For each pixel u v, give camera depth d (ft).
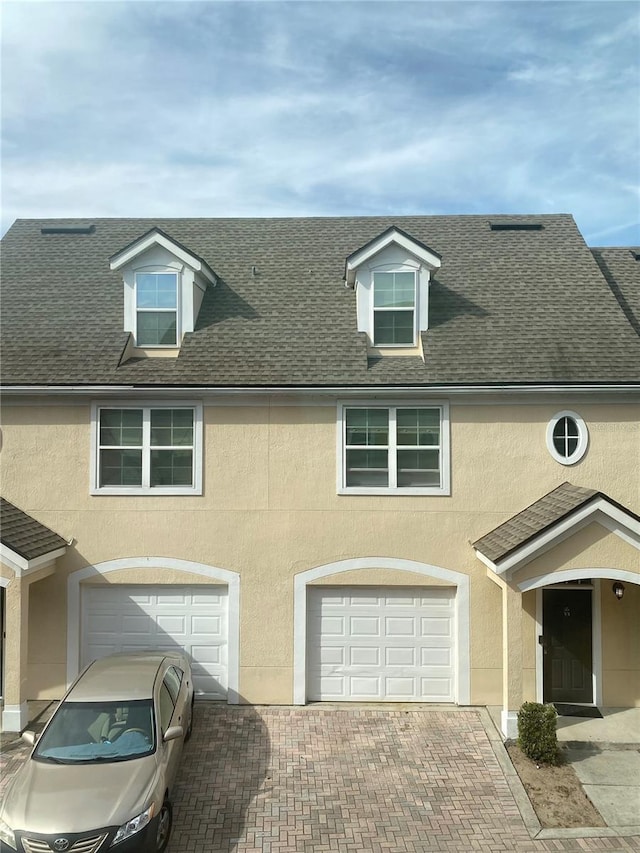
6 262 50.90
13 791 23.97
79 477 39.99
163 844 25.02
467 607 38.91
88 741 26.07
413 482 39.81
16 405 40.16
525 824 27.25
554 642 38.78
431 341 41.83
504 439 39.47
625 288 49.01
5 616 36.06
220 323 43.86
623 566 34.06
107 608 40.22
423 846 25.77
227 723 36.42
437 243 52.65
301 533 39.58
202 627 40.06
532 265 49.08
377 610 39.88
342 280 48.32
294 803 28.50
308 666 39.75
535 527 34.55
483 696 38.70
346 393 39.17
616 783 30.40
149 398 39.91
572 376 38.73
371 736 34.86
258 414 40.01
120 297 46.80
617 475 39.17
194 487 39.86
